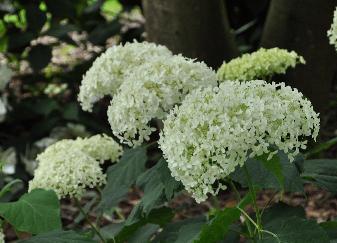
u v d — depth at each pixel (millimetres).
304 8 5258
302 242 2562
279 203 3066
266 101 2477
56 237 2887
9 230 5742
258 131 2426
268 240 2615
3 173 6531
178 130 2520
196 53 5617
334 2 5234
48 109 7176
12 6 7766
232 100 2443
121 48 3439
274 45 5477
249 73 3604
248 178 2668
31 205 2967
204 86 3133
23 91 8555
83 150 3684
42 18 7234
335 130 7316
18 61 7930
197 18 5555
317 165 3168
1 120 7324
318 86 5480
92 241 2891
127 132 3102
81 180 3361
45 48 7383
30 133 6996
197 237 2689
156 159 6809
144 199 3176
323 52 5383
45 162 3459
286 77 5430
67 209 6242
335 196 5930
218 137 2404
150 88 3070
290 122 2463
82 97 3561
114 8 10766
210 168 2445
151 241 3467
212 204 5949
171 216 3484
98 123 7297
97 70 3451
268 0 7660
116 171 3441
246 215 2637
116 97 3143
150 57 3297
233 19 8258
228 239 2996
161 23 5625
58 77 7859
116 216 5957
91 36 7508
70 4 7602
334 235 2977
